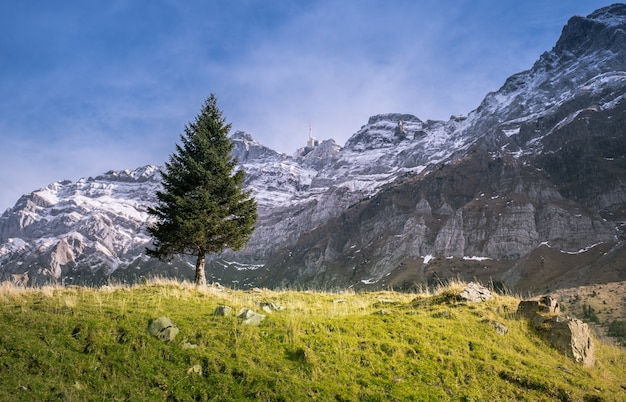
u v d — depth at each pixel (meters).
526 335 17.52
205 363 12.52
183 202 29.47
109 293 19.88
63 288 21.22
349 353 13.97
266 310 17.56
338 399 11.77
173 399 11.20
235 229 31.34
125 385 11.36
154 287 22.56
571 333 17.00
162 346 13.01
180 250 31.72
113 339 13.05
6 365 11.36
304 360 13.12
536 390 13.59
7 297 17.03
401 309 19.86
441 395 12.51
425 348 14.95
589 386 14.30
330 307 20.20
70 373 11.48
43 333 13.00
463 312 18.94
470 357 14.93
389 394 12.16
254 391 11.54
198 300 19.19
